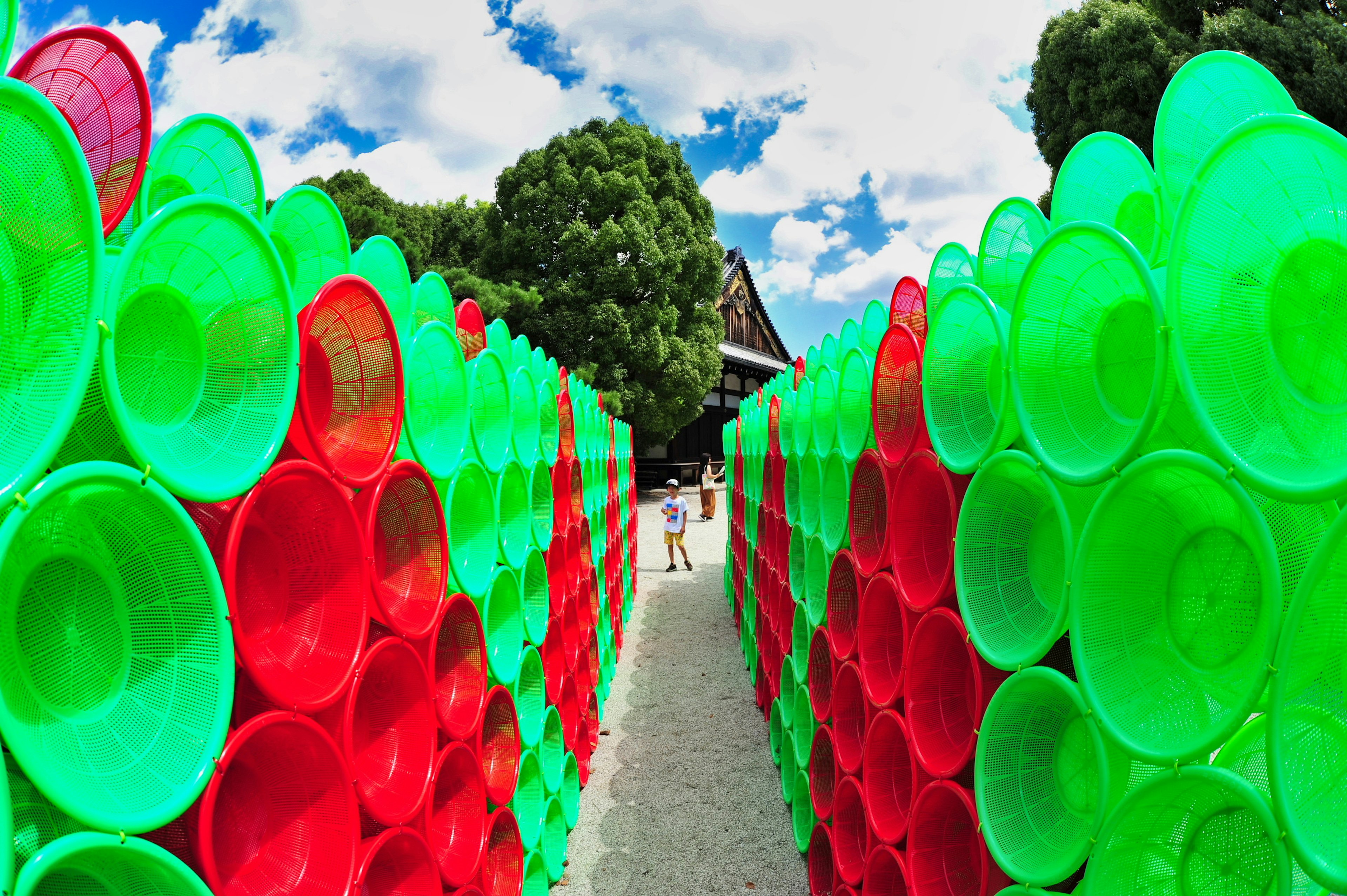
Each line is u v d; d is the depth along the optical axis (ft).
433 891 6.42
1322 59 29.45
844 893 9.75
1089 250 4.59
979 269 7.89
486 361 9.94
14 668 3.18
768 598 19.13
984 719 5.87
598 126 66.28
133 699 3.65
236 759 4.83
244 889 4.58
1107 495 4.44
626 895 11.68
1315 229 3.52
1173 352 3.82
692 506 69.05
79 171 3.15
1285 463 3.49
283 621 5.15
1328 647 3.54
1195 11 34.76
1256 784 4.12
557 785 12.26
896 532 8.15
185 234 3.79
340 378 6.07
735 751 17.40
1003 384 5.46
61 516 3.31
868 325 11.35
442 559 7.18
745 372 99.71
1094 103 35.73
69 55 4.20
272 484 4.58
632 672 23.59
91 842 3.12
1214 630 4.13
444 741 7.39
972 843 7.45
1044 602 5.85
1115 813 4.43
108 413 3.47
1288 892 3.45
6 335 3.18
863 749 8.93
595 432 20.38
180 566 3.87
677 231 65.05
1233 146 3.62
